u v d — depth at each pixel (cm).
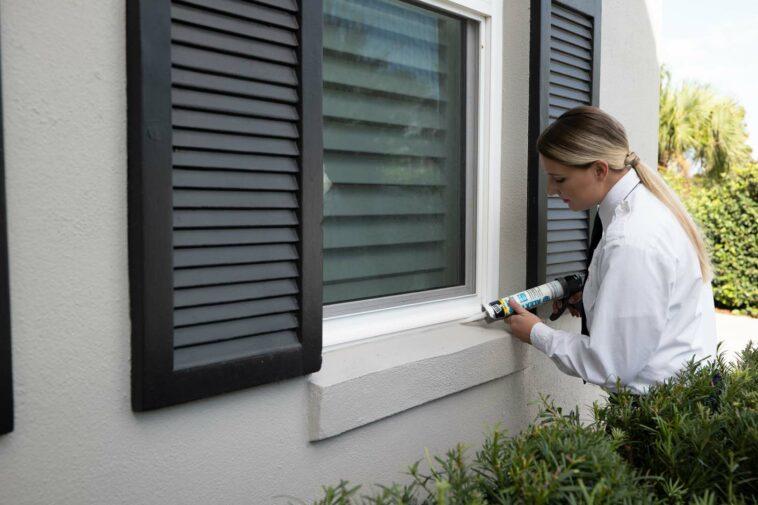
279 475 146
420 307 211
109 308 117
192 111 123
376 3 197
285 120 138
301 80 138
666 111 1288
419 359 175
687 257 164
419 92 212
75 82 110
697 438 131
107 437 118
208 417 132
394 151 205
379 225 202
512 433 222
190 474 130
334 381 152
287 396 146
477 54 226
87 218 113
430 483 185
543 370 237
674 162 1300
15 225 105
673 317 165
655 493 132
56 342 110
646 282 156
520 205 225
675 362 163
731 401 148
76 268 112
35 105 106
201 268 127
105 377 117
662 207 167
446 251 225
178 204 122
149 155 115
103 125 114
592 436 127
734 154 1240
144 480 123
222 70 125
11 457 106
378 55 198
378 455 170
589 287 176
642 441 142
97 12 112
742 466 133
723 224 724
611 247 162
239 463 138
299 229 142
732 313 732
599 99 248
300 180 140
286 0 135
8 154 103
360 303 194
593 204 181
